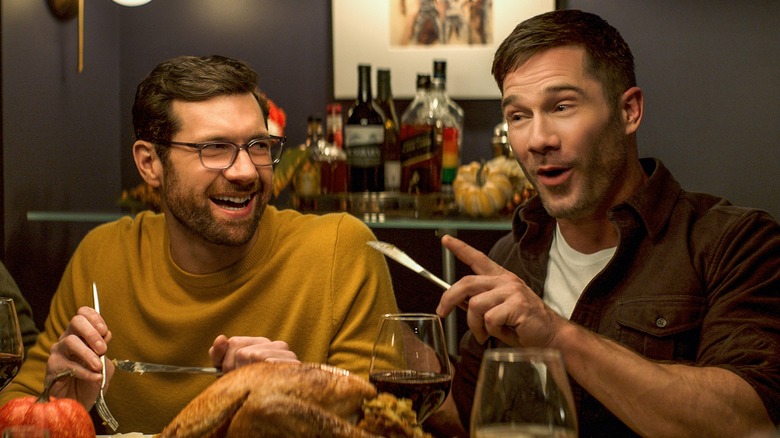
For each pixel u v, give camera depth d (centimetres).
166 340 178
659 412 132
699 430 132
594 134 159
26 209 277
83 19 301
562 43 158
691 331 156
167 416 177
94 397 146
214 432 100
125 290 184
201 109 168
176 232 177
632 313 158
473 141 296
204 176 167
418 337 119
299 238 183
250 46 313
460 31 294
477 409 87
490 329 130
